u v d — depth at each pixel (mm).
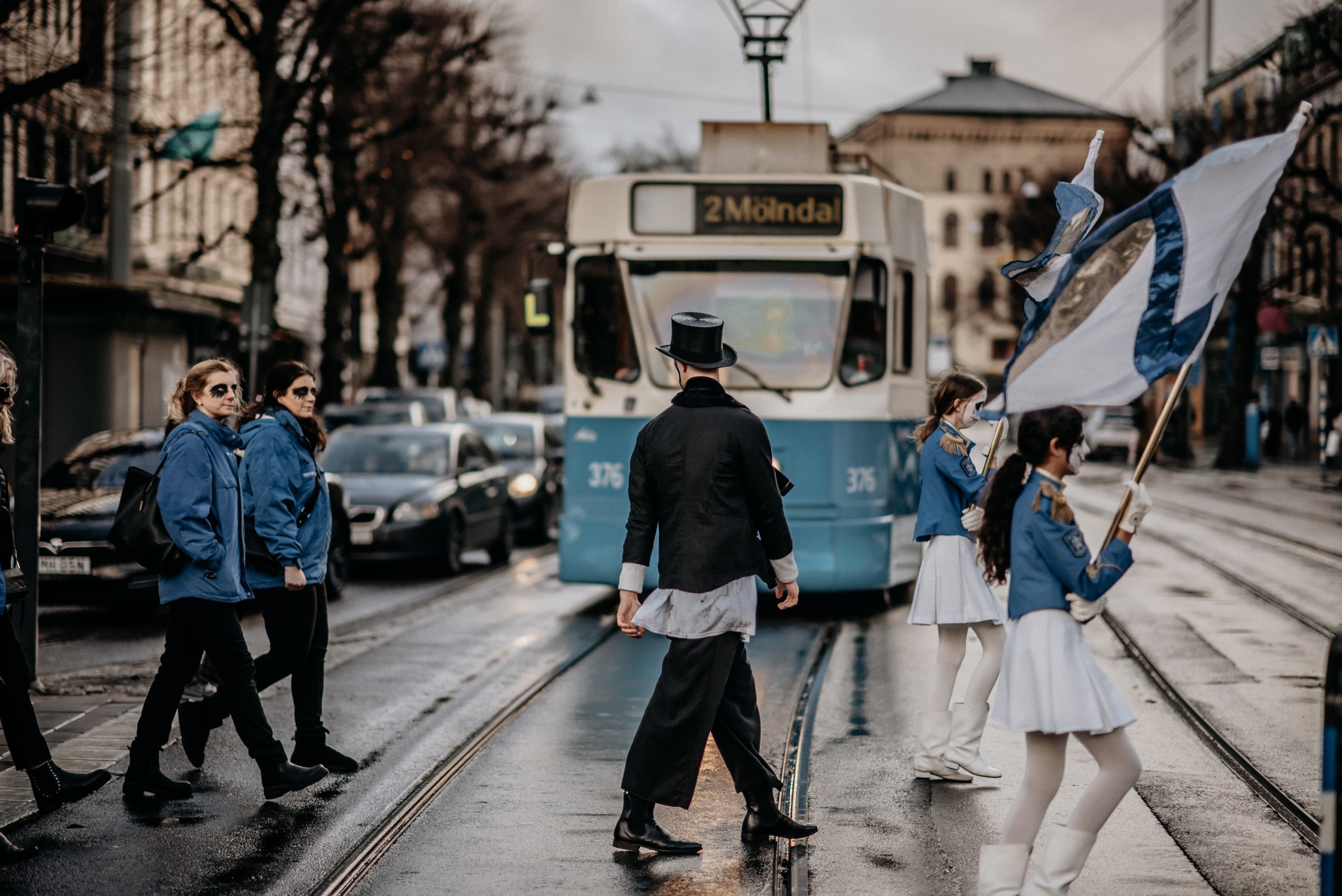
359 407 28672
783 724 8742
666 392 13258
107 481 14516
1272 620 12773
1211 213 5258
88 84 17344
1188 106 41688
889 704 9344
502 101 36094
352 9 23984
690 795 6078
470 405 42469
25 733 6590
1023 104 98812
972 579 7285
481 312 52156
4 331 24547
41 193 9227
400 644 12078
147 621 13672
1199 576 16078
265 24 23953
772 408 13203
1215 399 64688
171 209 35812
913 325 14445
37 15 16609
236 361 26375
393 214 37500
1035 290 5395
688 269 13352
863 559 13188
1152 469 43250
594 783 7340
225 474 6867
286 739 8320
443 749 8086
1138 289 5301
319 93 26000
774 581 6293
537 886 5695
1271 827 6492
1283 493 31219
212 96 33219
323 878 5766
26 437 9523
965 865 5941
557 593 15953
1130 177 42500
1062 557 5035
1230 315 43750
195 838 6328
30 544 9562
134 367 31938
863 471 13297
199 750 7262
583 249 13531
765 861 6031
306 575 7328
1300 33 34750
